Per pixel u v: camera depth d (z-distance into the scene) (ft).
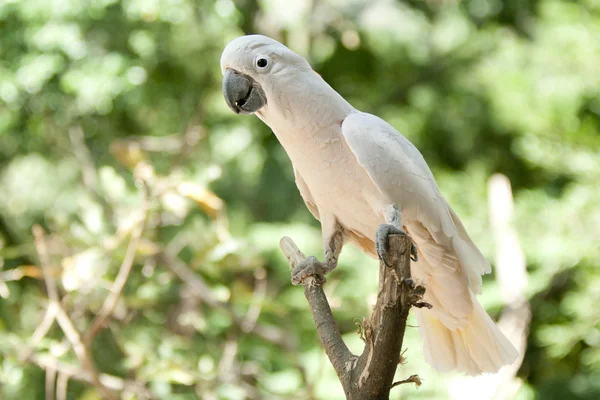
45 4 39.96
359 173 21.35
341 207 22.22
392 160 20.71
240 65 21.47
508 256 33.40
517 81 47.78
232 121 49.57
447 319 22.48
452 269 21.83
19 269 30.22
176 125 47.11
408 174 20.85
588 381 42.57
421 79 54.65
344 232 23.17
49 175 45.93
